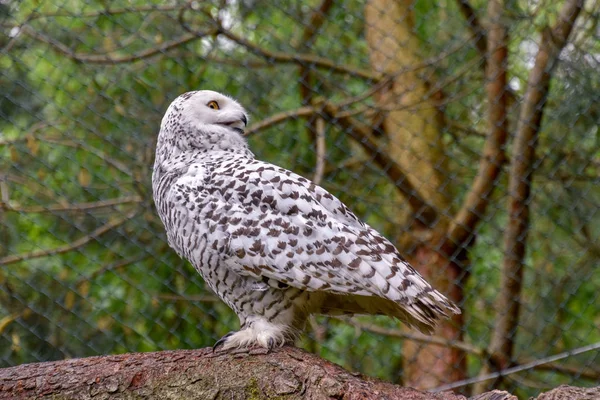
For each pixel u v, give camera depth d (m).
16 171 10.20
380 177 11.66
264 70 11.18
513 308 10.77
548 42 10.48
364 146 11.34
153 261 10.52
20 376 5.82
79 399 5.70
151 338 10.37
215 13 10.70
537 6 10.61
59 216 10.01
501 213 12.16
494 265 11.33
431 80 11.63
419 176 11.50
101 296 10.42
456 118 11.48
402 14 11.44
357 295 6.16
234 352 5.78
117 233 10.45
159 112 10.27
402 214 11.89
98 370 5.79
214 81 11.03
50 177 10.24
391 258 5.94
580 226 10.77
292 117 10.91
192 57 10.65
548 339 11.27
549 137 11.12
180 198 6.21
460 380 11.55
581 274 11.09
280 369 5.61
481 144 12.21
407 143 11.55
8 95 9.56
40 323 9.79
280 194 6.10
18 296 9.54
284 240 5.94
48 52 10.09
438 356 11.40
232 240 5.99
